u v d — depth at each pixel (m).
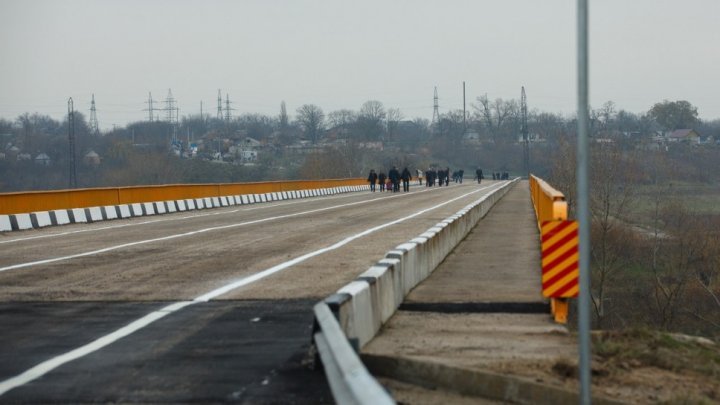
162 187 125.12
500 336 32.72
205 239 71.75
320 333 23.95
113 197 110.06
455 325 35.22
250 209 135.25
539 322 36.22
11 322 33.41
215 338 29.50
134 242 69.44
